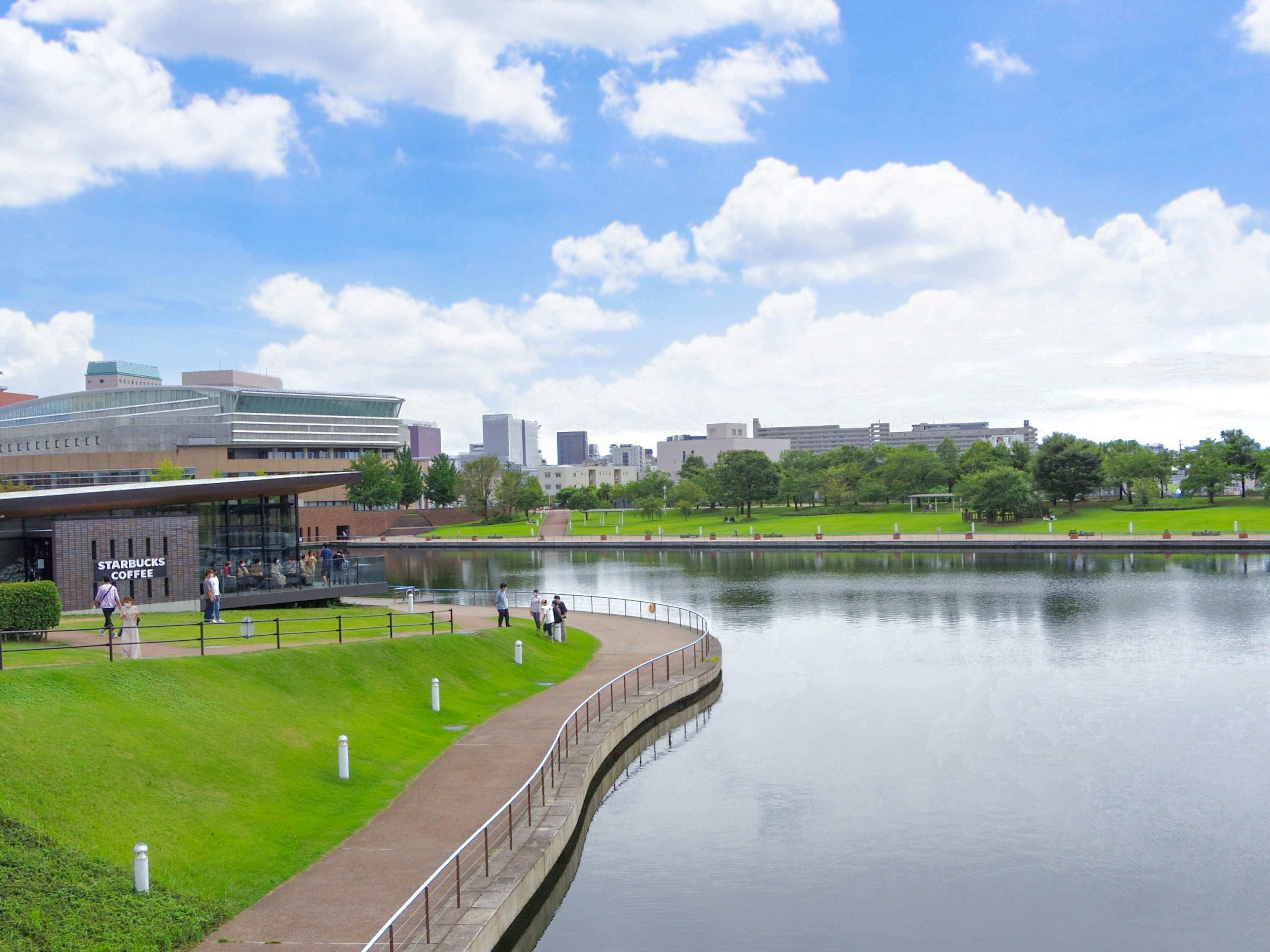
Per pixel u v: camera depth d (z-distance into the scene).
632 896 22.58
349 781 24.64
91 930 15.80
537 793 24.69
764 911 21.81
